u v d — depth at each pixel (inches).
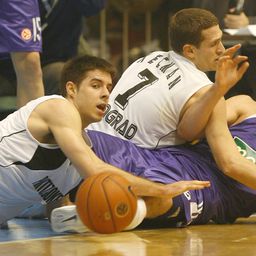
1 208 449.7
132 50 967.0
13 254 353.1
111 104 496.1
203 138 487.5
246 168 447.2
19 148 421.7
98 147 462.9
